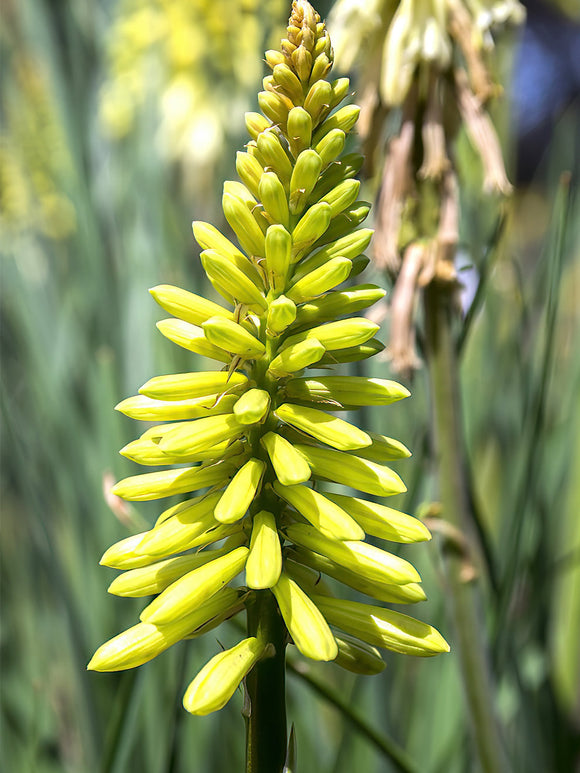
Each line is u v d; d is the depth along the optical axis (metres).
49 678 0.63
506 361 0.63
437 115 0.45
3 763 0.53
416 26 0.45
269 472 0.31
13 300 0.73
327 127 0.31
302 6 0.31
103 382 0.53
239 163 0.31
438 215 0.46
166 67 1.00
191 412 0.31
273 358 0.31
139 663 0.30
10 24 0.92
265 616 0.30
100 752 0.52
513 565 0.46
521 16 0.47
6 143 0.91
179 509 0.31
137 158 0.69
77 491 0.62
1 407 0.51
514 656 0.51
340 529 0.29
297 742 0.54
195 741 0.53
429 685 0.55
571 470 0.64
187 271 0.67
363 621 0.30
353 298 0.31
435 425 0.45
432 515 0.45
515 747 0.56
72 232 0.79
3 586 0.70
